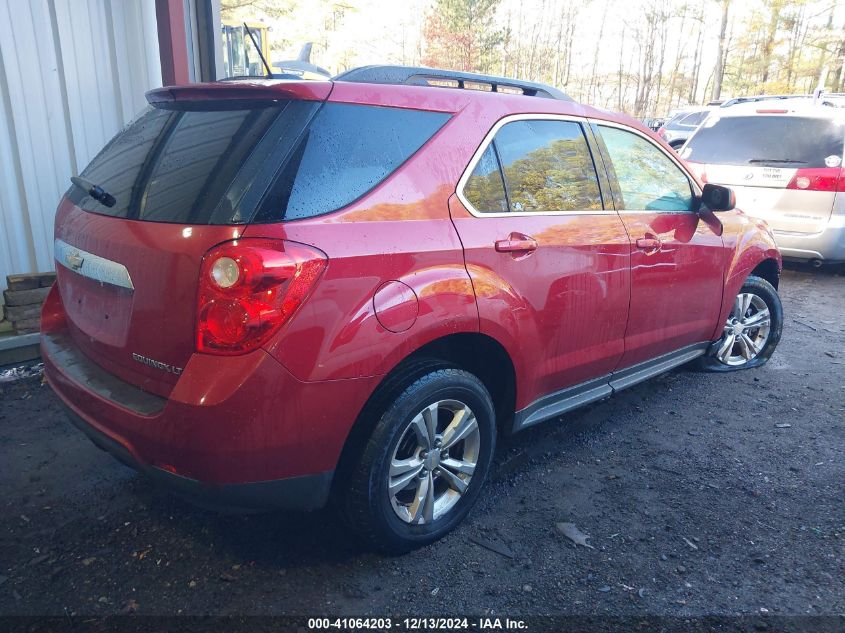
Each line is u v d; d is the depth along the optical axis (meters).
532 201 3.02
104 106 5.18
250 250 2.08
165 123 2.65
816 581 2.64
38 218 4.91
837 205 7.21
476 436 2.85
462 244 2.64
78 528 2.87
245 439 2.14
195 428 2.12
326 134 2.36
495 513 3.06
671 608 2.47
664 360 4.06
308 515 2.99
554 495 3.23
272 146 2.25
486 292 2.70
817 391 4.61
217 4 6.02
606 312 3.37
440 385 2.60
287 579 2.57
